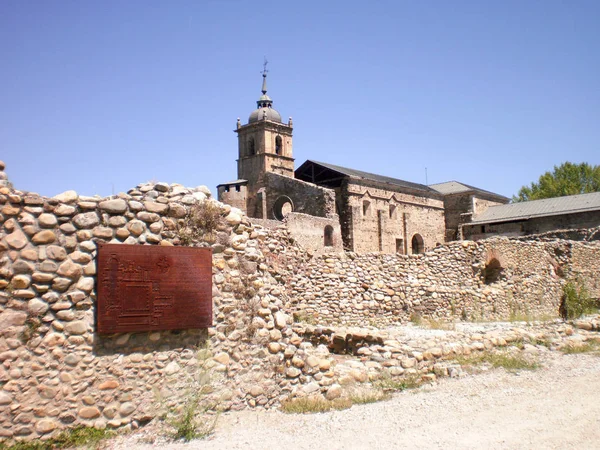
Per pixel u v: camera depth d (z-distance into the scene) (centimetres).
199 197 951
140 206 878
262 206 6619
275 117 8688
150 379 845
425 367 1248
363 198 6800
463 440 809
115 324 817
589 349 1515
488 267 2431
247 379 949
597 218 5188
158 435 809
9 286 754
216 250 948
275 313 1029
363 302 1811
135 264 847
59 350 779
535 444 790
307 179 7162
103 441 775
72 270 801
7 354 742
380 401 1030
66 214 809
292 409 953
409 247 7275
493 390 1098
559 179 8756
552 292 2573
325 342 1465
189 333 898
